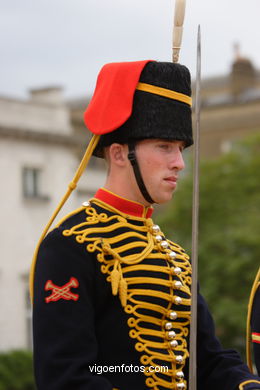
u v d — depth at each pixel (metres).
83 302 8.72
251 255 56.16
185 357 9.17
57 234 8.96
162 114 9.20
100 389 8.30
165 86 9.27
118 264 8.98
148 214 9.55
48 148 57.62
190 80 9.51
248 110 85.25
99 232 9.13
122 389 8.75
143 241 9.30
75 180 9.29
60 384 8.36
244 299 55.12
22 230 55.41
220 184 60.34
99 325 8.88
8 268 54.28
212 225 59.19
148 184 9.24
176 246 9.97
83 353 8.53
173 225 60.69
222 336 55.41
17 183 55.47
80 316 8.65
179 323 9.22
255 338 10.68
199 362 9.80
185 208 60.00
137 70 9.20
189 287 9.65
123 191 9.41
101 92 9.30
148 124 9.17
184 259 9.80
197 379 9.79
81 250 8.90
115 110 9.17
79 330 8.59
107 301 8.94
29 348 54.75
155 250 9.38
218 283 55.59
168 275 9.26
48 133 57.25
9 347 53.47
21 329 54.53
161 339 9.02
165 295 9.11
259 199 59.56
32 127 56.78
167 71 9.31
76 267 8.80
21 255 55.09
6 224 54.53
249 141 62.91
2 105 55.22
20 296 54.78
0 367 48.53
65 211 58.69
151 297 9.02
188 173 64.81
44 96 59.66
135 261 9.09
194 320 8.66
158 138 9.20
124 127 9.27
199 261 57.31
